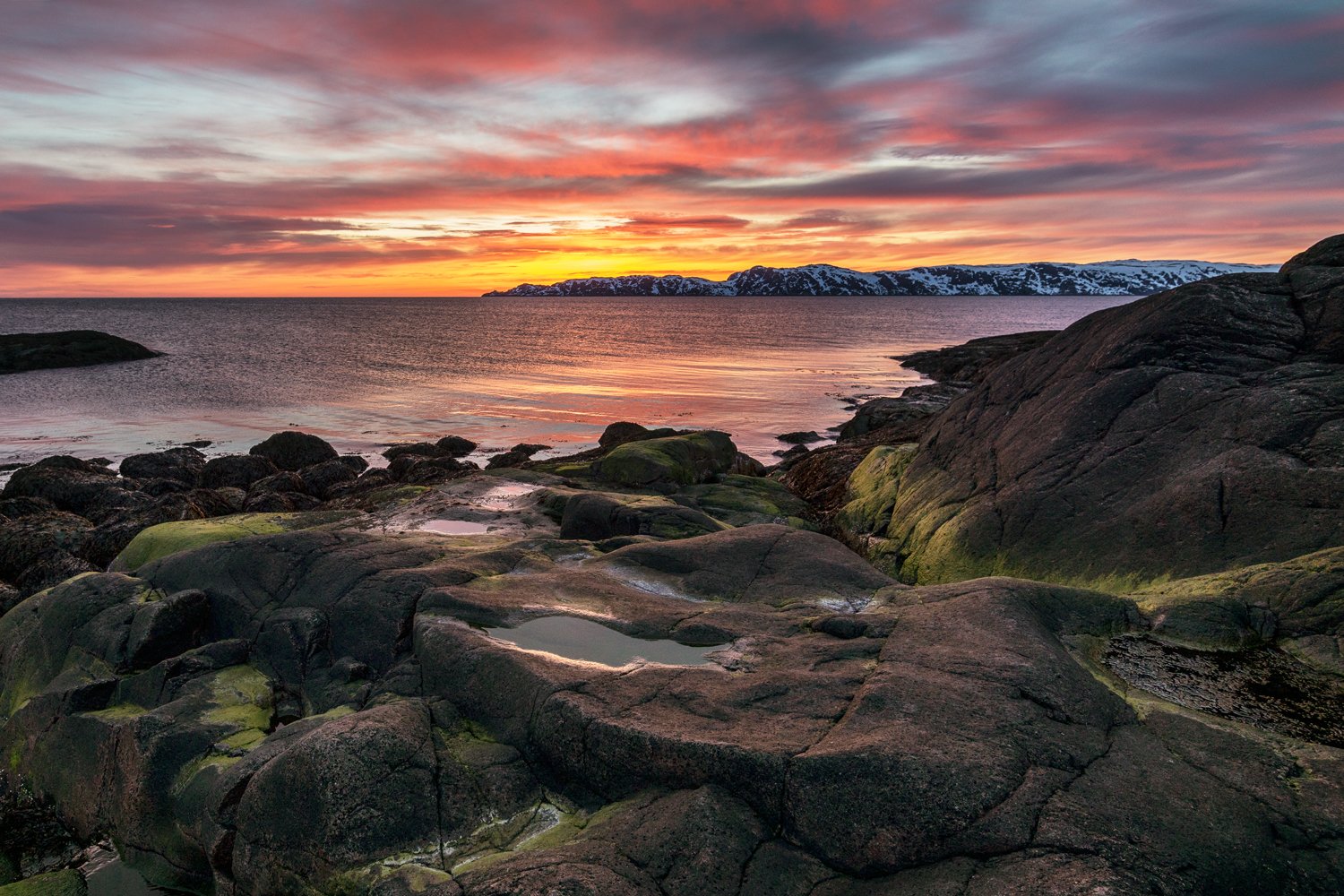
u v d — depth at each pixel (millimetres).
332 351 87375
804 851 5977
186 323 162625
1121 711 7262
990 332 130875
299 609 10352
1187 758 6492
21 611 11812
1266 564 9898
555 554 12211
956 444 17500
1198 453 12516
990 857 5551
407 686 8742
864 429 36438
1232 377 13414
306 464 33844
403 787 6895
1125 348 15008
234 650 10164
